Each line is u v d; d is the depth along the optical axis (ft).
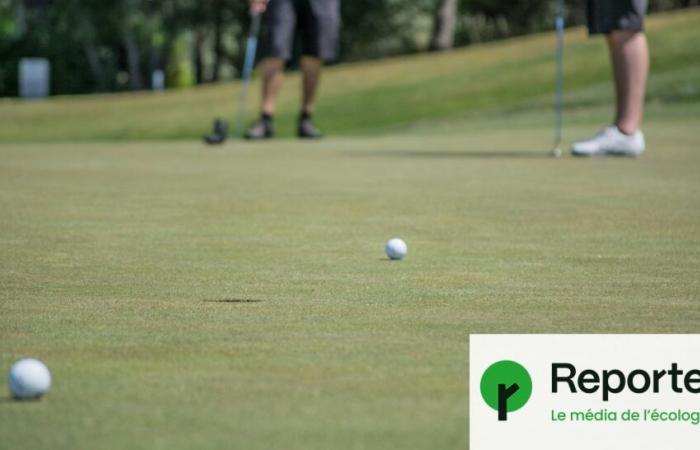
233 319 25.41
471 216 46.52
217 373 20.27
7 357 21.59
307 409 17.94
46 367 20.29
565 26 367.04
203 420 17.35
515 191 56.65
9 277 31.48
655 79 163.12
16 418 17.39
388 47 378.94
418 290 29.32
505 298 28.14
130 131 162.50
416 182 61.93
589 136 111.96
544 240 39.42
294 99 178.09
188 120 165.48
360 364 20.95
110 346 22.56
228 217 46.21
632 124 81.56
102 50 366.63
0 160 82.58
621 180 62.49
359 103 171.73
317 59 114.93
